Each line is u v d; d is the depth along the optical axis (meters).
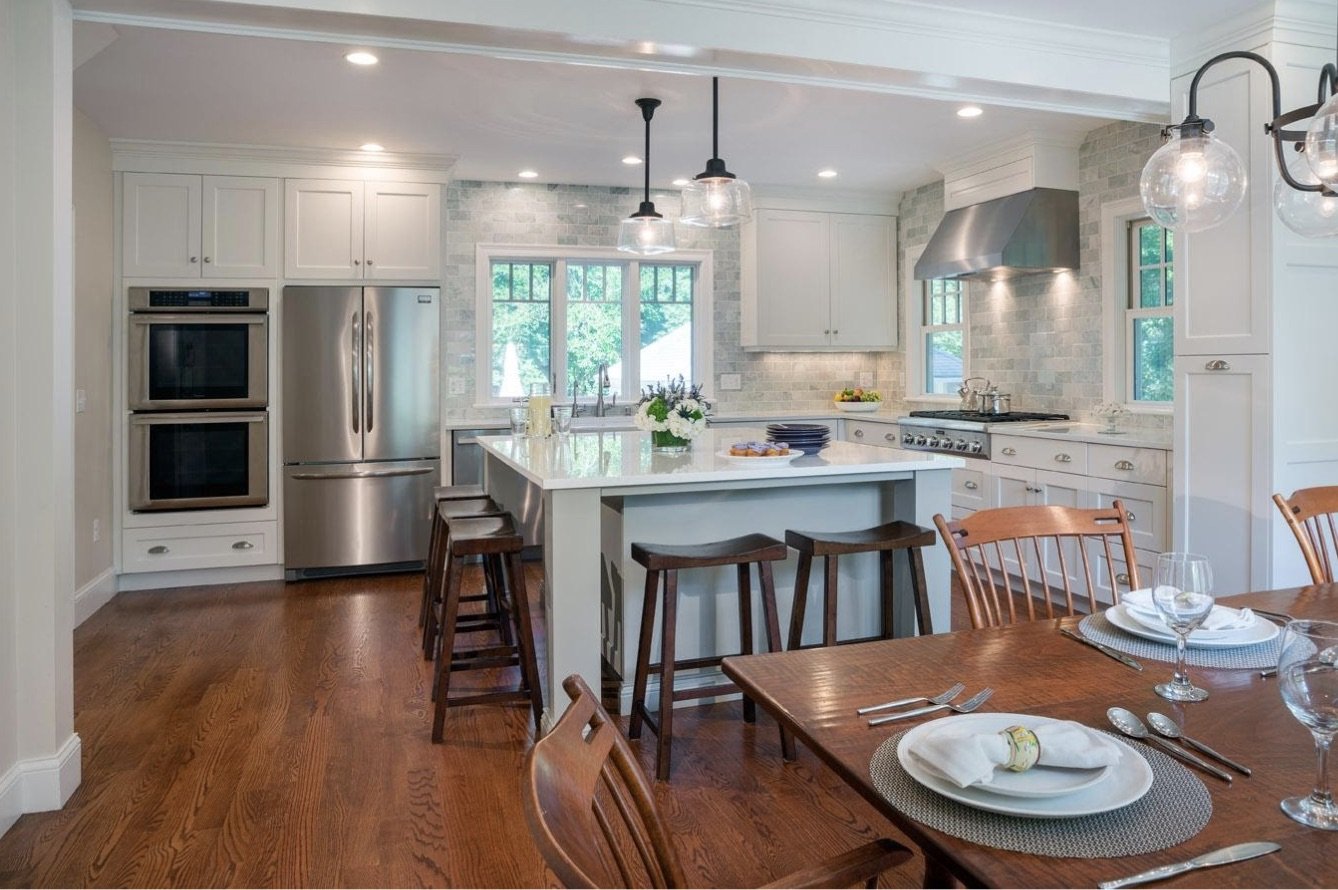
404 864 2.11
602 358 6.38
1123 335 4.75
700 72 3.14
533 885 2.02
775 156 5.31
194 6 2.51
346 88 3.98
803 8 3.02
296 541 5.10
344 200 5.15
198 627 4.16
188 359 4.93
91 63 3.64
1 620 2.29
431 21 2.65
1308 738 1.16
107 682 3.39
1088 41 3.40
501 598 3.63
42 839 2.22
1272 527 3.18
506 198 6.00
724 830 2.26
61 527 2.43
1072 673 1.42
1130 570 2.03
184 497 4.94
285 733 2.90
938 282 6.33
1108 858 0.88
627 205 6.22
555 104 4.24
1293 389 3.22
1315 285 3.27
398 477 5.21
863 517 3.47
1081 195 4.93
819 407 6.79
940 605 3.30
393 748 2.79
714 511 3.26
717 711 3.13
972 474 4.98
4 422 2.34
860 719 1.24
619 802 0.99
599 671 2.85
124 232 4.83
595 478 2.80
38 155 2.38
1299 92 3.19
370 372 5.14
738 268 6.53
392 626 4.19
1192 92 1.90
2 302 2.32
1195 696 1.31
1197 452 3.46
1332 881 0.83
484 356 6.01
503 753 2.75
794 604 2.97
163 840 2.22
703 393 6.46
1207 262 3.41
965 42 3.24
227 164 4.97
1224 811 0.97
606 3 2.81
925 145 5.06
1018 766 1.01
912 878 2.03
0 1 2.29
